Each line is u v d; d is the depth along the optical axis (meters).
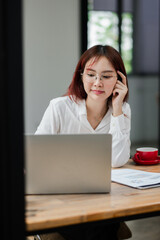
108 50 1.84
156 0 4.55
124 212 1.19
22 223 0.92
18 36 0.86
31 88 4.28
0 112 0.87
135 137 4.61
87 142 1.34
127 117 1.98
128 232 1.72
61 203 1.25
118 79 1.96
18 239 0.92
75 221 1.12
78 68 1.92
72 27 4.41
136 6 4.53
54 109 2.00
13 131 0.88
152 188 1.45
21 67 0.87
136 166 1.88
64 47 4.39
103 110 2.01
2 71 0.86
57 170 1.35
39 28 4.25
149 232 2.70
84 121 1.98
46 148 1.34
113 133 1.88
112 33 4.55
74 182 1.37
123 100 1.98
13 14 0.85
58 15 4.32
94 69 1.82
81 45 4.47
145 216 1.25
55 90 4.40
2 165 0.88
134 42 4.56
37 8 4.21
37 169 1.35
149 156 1.94
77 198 1.32
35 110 4.30
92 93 1.86
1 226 0.90
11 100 0.87
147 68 4.62
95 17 4.49
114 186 1.48
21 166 0.90
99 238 1.60
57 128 2.02
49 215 1.13
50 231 1.10
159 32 4.61
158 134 4.71
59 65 4.39
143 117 4.63
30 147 1.33
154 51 4.62
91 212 1.15
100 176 1.37
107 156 1.35
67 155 1.35
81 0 4.41
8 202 0.90
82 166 1.36
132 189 1.44
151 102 4.66
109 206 1.22
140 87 4.60
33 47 4.24
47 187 1.36
